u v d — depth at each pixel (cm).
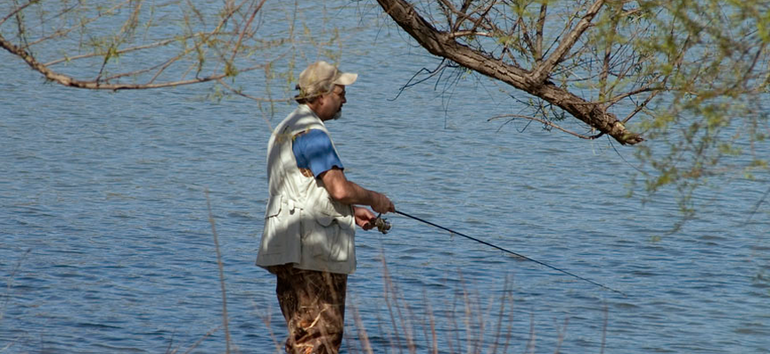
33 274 3209
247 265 3450
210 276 3294
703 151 1488
